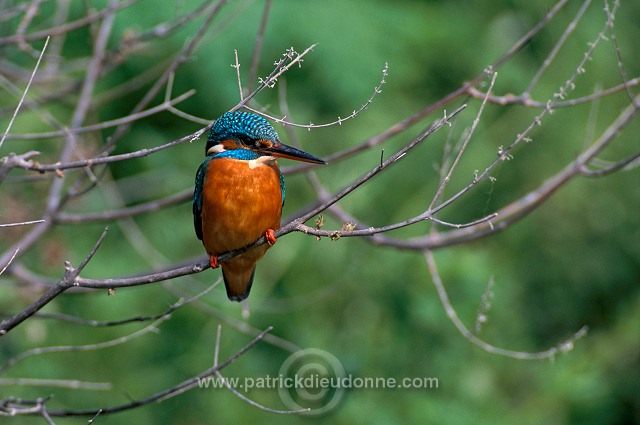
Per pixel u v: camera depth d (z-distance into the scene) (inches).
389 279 493.0
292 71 530.6
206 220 273.9
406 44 577.3
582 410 502.9
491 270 503.5
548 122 616.7
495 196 586.6
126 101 526.0
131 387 482.9
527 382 511.2
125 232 475.2
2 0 379.9
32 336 413.1
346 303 498.3
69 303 496.1
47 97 415.8
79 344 487.5
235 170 269.6
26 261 443.2
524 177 604.4
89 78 374.6
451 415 472.1
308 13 539.8
